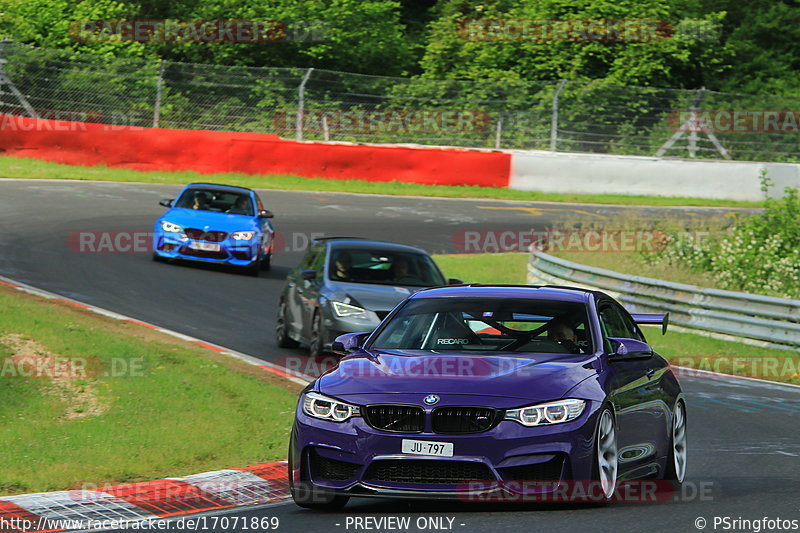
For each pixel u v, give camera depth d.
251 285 52.06
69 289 45.94
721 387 36.09
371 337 20.47
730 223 64.25
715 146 97.94
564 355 18.95
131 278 50.28
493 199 88.44
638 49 111.19
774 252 56.31
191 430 25.05
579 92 98.38
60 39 100.19
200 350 34.94
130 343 33.44
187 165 87.44
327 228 70.50
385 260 37.50
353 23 116.19
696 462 24.20
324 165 89.88
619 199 92.31
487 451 16.83
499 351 19.25
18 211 65.75
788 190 60.75
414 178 91.62
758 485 21.30
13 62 88.88
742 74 126.50
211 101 93.06
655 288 49.38
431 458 16.89
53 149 85.25
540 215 81.75
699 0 128.75
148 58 103.50
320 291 35.78
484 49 111.69
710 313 46.09
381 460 17.08
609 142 97.06
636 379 19.69
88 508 18.53
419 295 21.50
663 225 63.59
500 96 98.56
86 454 22.47
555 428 16.97
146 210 70.38
